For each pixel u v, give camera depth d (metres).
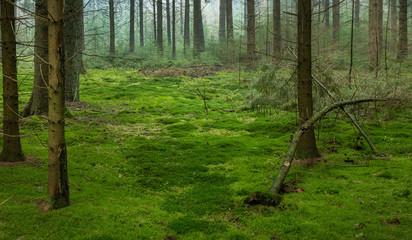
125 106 12.68
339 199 4.55
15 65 5.73
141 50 27.14
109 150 7.34
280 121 9.85
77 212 4.05
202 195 5.03
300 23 6.30
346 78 9.74
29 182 4.96
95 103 12.70
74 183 5.17
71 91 12.30
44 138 7.72
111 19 24.39
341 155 6.54
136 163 6.61
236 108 12.19
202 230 3.88
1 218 3.73
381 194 4.61
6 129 5.82
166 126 9.96
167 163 6.60
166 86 16.80
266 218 4.09
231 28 24.48
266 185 5.23
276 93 10.12
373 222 3.83
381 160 6.12
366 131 8.11
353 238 3.51
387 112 9.30
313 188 5.01
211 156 6.98
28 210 3.95
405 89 9.49
